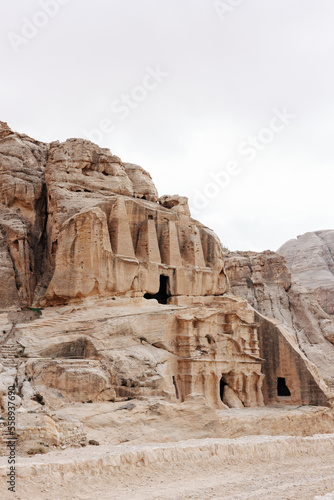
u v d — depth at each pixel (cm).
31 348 3216
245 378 4250
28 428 2345
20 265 3903
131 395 3247
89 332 3375
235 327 4312
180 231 4597
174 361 3803
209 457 2394
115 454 2127
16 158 4322
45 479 1867
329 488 2020
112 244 3938
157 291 4088
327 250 9156
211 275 4600
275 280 6256
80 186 4178
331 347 5772
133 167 4831
